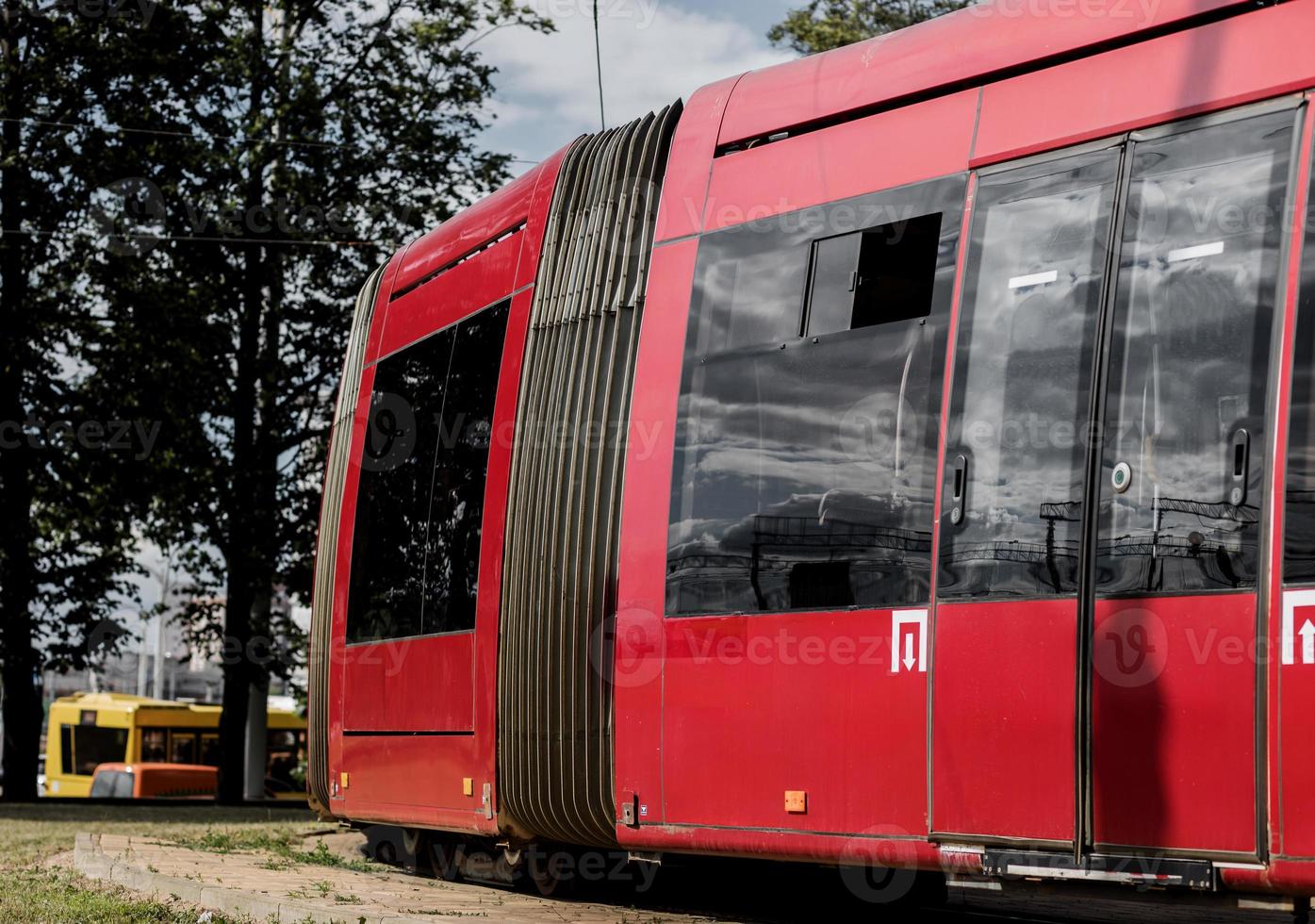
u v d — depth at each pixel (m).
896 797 6.37
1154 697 5.61
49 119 24.42
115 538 25.80
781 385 7.24
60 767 39.34
